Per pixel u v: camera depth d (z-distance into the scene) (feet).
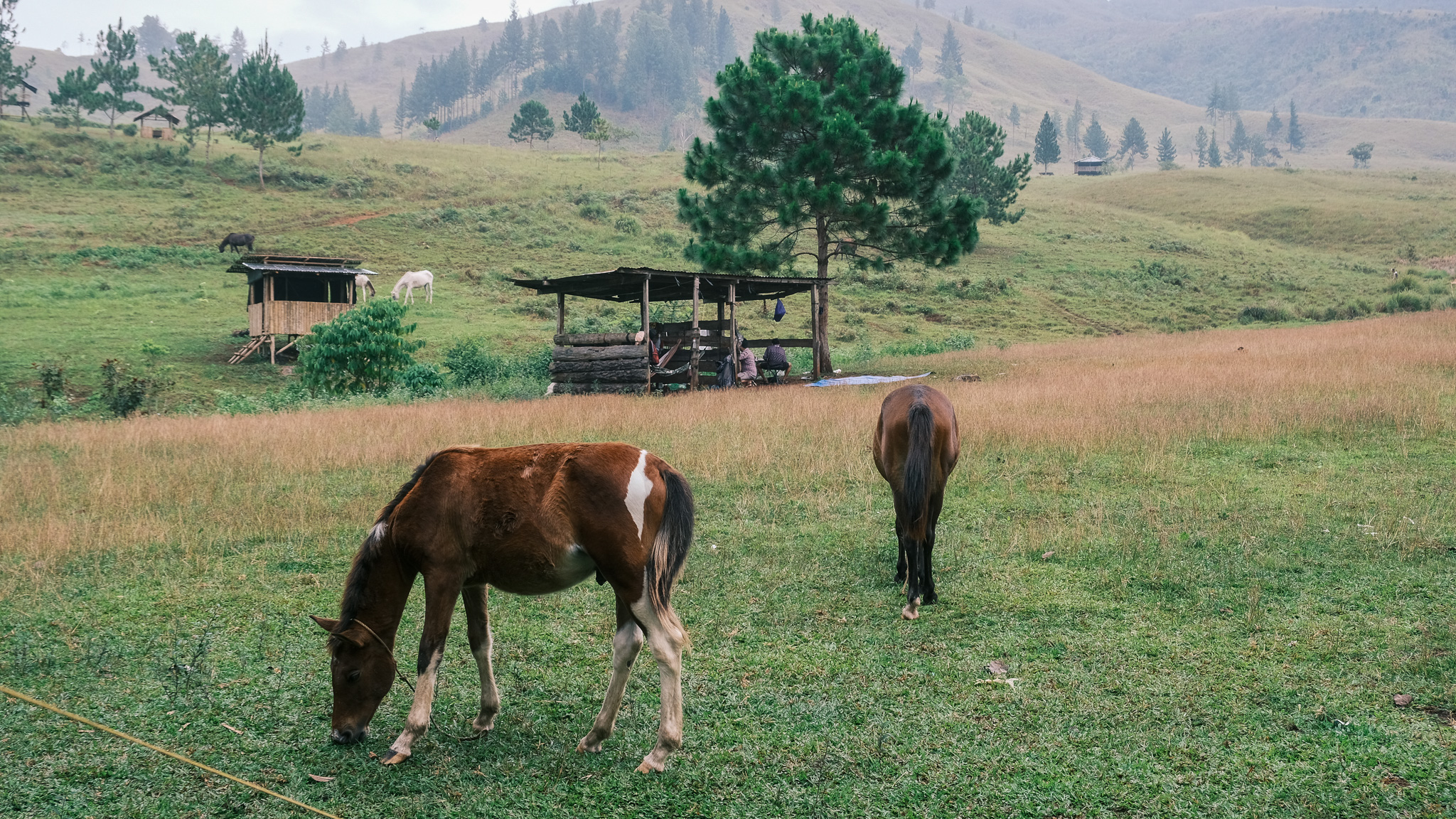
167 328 105.81
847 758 13.79
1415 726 14.11
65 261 134.21
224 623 19.85
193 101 227.81
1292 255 208.95
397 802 12.66
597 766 13.71
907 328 133.39
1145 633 18.43
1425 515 25.46
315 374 77.66
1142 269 183.83
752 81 73.36
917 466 19.51
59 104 252.62
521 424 45.65
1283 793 12.46
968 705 15.47
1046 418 42.39
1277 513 26.96
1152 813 12.14
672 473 14.32
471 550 13.99
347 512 29.86
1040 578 22.26
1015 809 12.35
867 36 81.35
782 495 31.89
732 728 14.84
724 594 21.66
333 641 13.85
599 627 19.65
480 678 15.47
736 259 73.00
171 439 44.68
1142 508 28.22
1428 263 196.34
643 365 65.72
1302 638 17.79
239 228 168.04
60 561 24.29
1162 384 51.93
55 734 14.40
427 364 84.89
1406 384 47.78
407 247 168.14
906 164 71.26
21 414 65.26
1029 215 243.19
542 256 168.25
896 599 21.20
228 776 11.87
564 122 396.57
